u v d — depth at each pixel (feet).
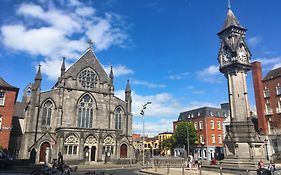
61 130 191.52
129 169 150.71
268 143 202.80
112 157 206.08
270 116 207.92
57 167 98.58
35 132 196.65
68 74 220.02
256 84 220.64
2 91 166.71
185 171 124.77
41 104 204.23
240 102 137.90
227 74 145.79
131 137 232.73
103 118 224.94
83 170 140.26
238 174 108.78
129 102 240.94
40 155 189.98
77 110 215.72
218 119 329.52
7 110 165.37
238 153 128.36
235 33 146.72
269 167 105.19
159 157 234.17
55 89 212.02
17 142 208.74
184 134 302.04
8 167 117.80
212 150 311.06
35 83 206.08
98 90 229.04
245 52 145.07
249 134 130.62
